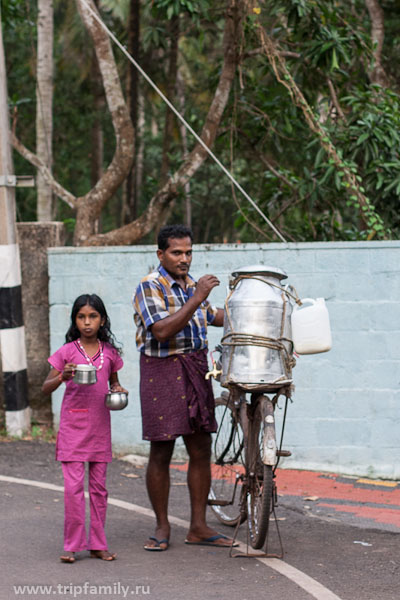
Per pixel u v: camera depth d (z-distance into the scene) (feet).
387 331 44.42
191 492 30.27
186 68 143.13
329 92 66.44
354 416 44.75
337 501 39.65
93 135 122.52
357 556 29.07
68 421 28.27
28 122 119.96
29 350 49.90
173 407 28.86
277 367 28.43
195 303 27.94
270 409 28.78
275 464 28.58
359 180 53.62
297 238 64.23
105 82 58.85
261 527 28.02
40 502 35.81
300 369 44.93
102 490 28.43
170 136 97.04
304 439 45.24
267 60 62.34
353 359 44.68
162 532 29.66
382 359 44.50
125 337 46.34
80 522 27.89
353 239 58.70
